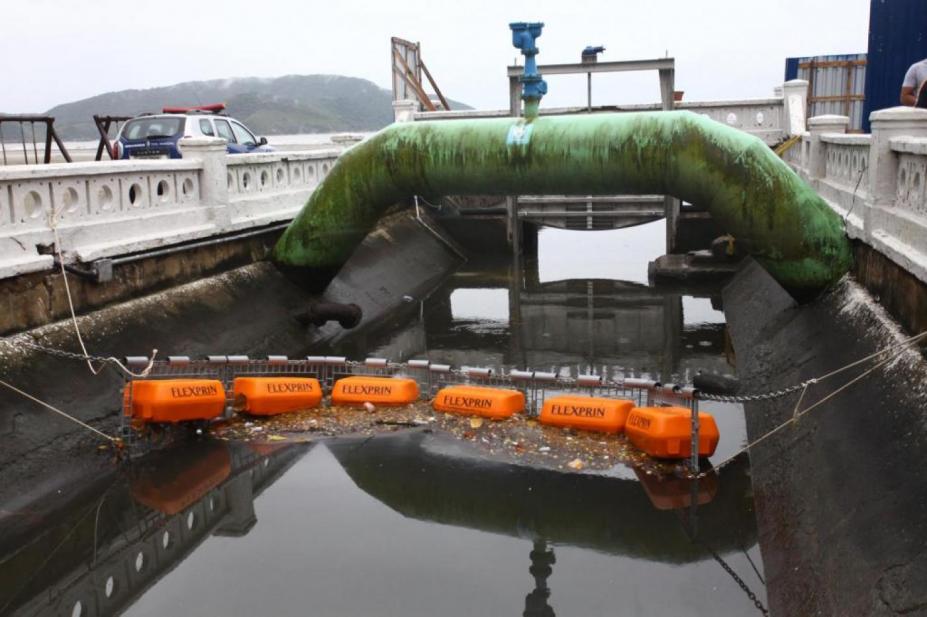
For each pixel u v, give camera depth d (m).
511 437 8.09
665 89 17.36
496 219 20.97
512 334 13.61
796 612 5.08
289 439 8.11
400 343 12.88
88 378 7.98
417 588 5.64
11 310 7.68
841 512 5.54
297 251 12.12
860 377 6.77
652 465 7.45
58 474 6.89
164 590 5.57
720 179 9.38
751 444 7.32
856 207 9.33
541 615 5.29
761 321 11.17
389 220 18.67
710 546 6.26
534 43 10.27
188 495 7.00
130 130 14.88
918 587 4.34
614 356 12.14
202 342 9.84
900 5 13.11
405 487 7.20
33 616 5.29
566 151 10.02
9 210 7.96
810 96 19.58
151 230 9.96
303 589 5.61
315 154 14.58
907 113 7.93
